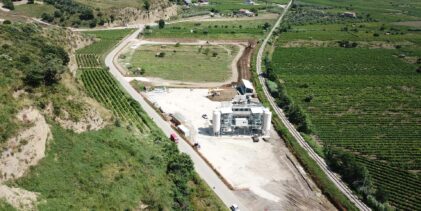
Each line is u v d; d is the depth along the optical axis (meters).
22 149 97.94
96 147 119.50
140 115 169.25
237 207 115.56
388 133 171.25
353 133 169.88
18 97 110.88
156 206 104.81
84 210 95.12
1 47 142.25
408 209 122.12
